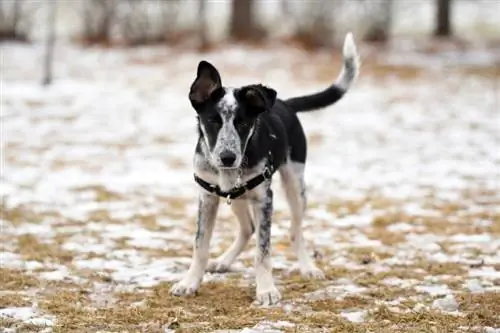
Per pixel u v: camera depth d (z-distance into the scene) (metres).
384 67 27.73
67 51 30.72
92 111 20.09
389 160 15.24
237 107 7.09
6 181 13.20
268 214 7.65
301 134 8.56
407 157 15.47
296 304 7.40
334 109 20.81
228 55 29.33
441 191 12.73
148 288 7.95
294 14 32.84
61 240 9.80
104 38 33.06
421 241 9.83
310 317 6.93
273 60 28.28
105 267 8.65
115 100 21.62
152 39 32.78
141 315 6.96
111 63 28.16
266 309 7.23
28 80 24.34
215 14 42.78
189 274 7.83
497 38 39.19
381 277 8.26
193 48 30.97
